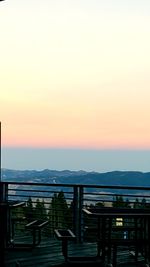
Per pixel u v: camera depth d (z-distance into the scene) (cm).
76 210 766
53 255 659
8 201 721
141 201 714
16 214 802
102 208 610
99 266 580
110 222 580
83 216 764
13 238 762
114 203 729
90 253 675
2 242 541
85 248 717
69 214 782
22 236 832
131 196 721
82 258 600
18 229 821
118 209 600
